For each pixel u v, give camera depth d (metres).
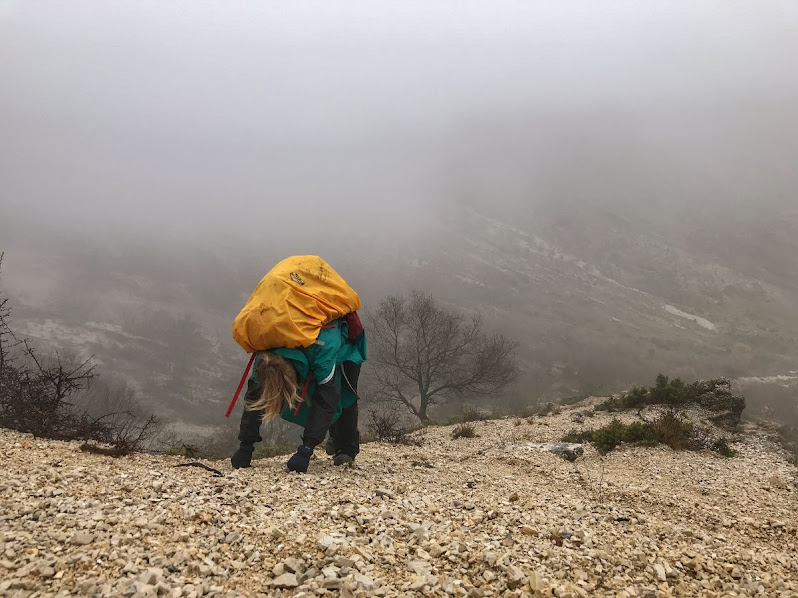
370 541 4.62
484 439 16.27
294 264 6.77
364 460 9.30
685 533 6.10
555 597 3.95
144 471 5.92
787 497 9.14
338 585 3.74
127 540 4.03
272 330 6.34
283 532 4.45
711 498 8.66
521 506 6.32
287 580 3.74
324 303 6.70
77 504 4.54
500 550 4.65
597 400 26.66
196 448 8.70
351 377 7.29
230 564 3.94
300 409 7.10
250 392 6.91
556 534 5.24
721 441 13.54
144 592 3.28
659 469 11.12
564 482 9.41
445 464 10.27
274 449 11.59
